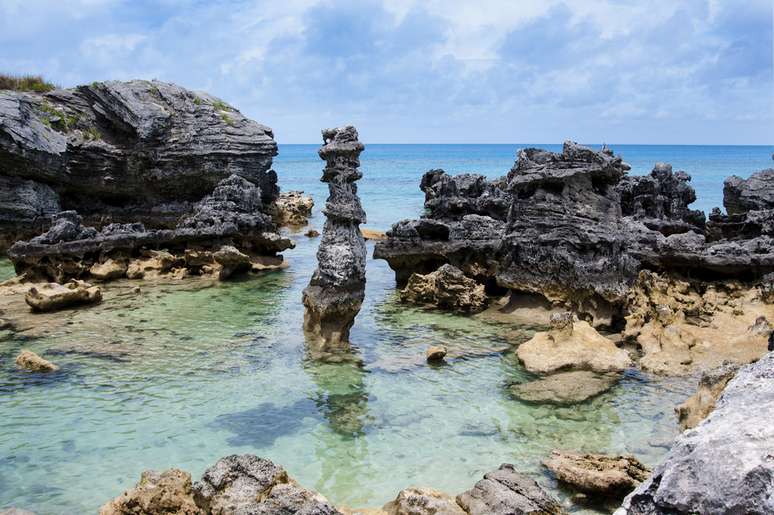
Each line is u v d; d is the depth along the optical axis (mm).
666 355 18609
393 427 14828
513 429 14695
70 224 29125
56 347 20125
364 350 20203
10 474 12594
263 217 34188
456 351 20109
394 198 76062
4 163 36156
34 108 40312
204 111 46156
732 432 5176
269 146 47406
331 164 19312
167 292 27609
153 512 10055
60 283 27984
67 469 12805
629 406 15812
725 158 198125
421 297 26016
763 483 4656
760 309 21625
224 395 16578
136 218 44094
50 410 15578
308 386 17234
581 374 17875
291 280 30422
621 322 22500
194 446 13820
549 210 23953
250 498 9836
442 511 10047
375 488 12188
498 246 26141
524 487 10797
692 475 4996
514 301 24953
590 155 23547
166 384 17250
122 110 43000
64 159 39000
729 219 31250
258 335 21531
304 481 12414
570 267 23031
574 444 13938
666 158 198750
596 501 11695
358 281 20109
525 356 18750
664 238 27062
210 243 32125
